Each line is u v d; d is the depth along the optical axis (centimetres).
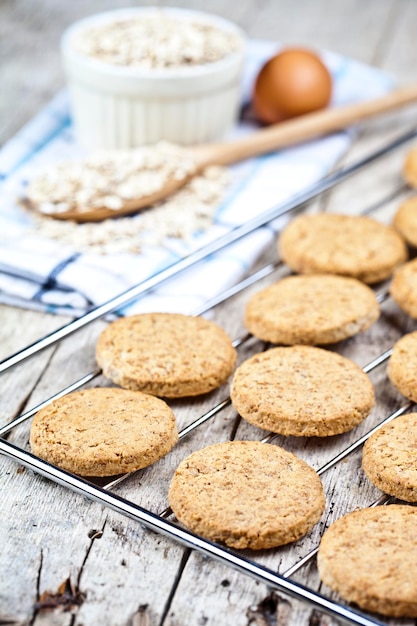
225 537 49
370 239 65
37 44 91
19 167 73
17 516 51
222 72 73
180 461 53
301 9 100
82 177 69
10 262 63
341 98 82
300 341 59
